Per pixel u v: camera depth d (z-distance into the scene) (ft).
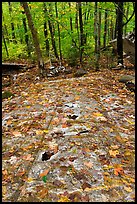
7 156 11.14
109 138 12.37
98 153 11.02
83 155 10.81
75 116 14.89
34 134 12.99
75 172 9.71
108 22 61.16
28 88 25.07
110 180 9.30
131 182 9.29
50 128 13.52
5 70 41.98
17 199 8.48
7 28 56.70
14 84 32.45
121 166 10.19
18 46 52.44
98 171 9.80
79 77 27.84
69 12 37.45
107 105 16.93
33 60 49.29
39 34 46.96
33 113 15.99
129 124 14.19
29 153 11.23
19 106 17.97
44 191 8.75
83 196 8.49
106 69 32.50
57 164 10.24
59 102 17.58
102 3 32.35
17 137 12.87
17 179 9.53
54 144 11.78
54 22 39.81
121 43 32.60
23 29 48.42
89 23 39.58
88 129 13.15
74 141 11.94
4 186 9.16
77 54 41.37
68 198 8.40
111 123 14.08
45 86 23.98
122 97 18.85
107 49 41.55
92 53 40.91
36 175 9.68
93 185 9.03
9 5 49.16
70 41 41.98
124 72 29.60
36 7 36.11
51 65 40.40
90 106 16.49
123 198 8.45
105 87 21.66
